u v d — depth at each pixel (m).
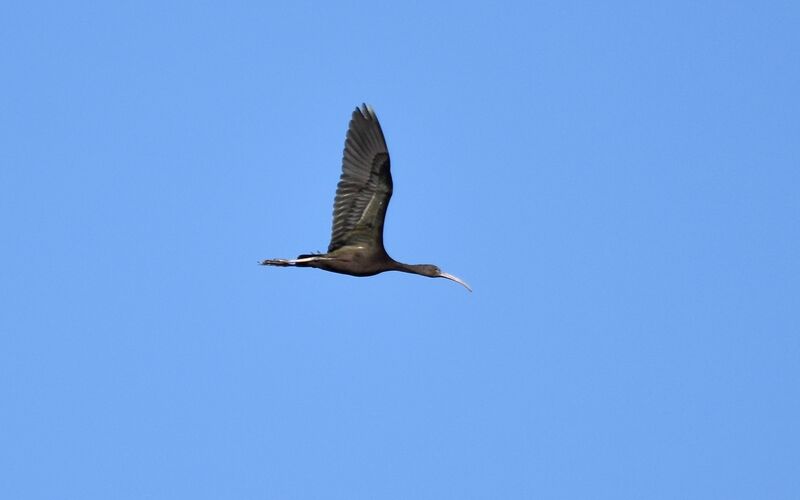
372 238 49.25
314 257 49.12
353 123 48.41
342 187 48.66
